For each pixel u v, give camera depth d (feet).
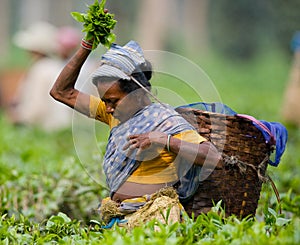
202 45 228.43
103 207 32.89
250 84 168.25
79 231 33.68
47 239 31.73
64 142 79.10
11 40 238.07
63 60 92.68
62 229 33.81
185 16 263.49
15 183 45.73
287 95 89.45
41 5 261.65
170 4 252.83
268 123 33.86
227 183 33.12
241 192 33.47
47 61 91.66
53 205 42.68
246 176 33.40
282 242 27.22
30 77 92.02
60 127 89.61
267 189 36.76
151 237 28.35
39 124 90.27
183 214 31.17
